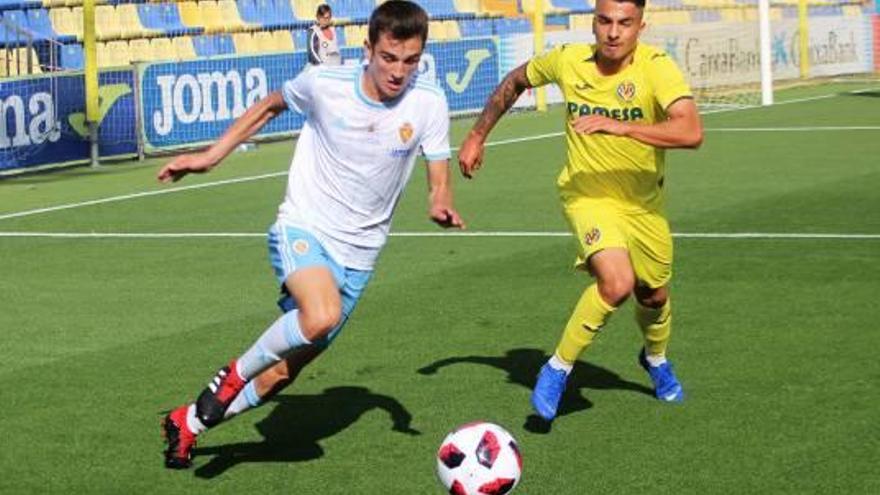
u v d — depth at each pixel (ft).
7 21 74.79
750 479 20.57
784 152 61.72
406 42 19.75
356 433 23.41
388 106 20.42
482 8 103.50
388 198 21.07
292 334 19.89
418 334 30.35
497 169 59.67
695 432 22.93
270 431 23.63
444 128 20.93
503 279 36.11
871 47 118.42
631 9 22.44
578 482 20.63
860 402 24.31
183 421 21.01
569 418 23.94
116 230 46.70
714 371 26.61
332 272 20.84
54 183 60.70
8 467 21.95
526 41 89.86
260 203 52.16
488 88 87.51
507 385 26.16
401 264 38.55
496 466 18.98
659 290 24.18
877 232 40.96
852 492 19.90
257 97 75.61
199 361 28.71
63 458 22.35
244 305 34.27
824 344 28.35
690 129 21.86
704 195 49.55
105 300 35.24
